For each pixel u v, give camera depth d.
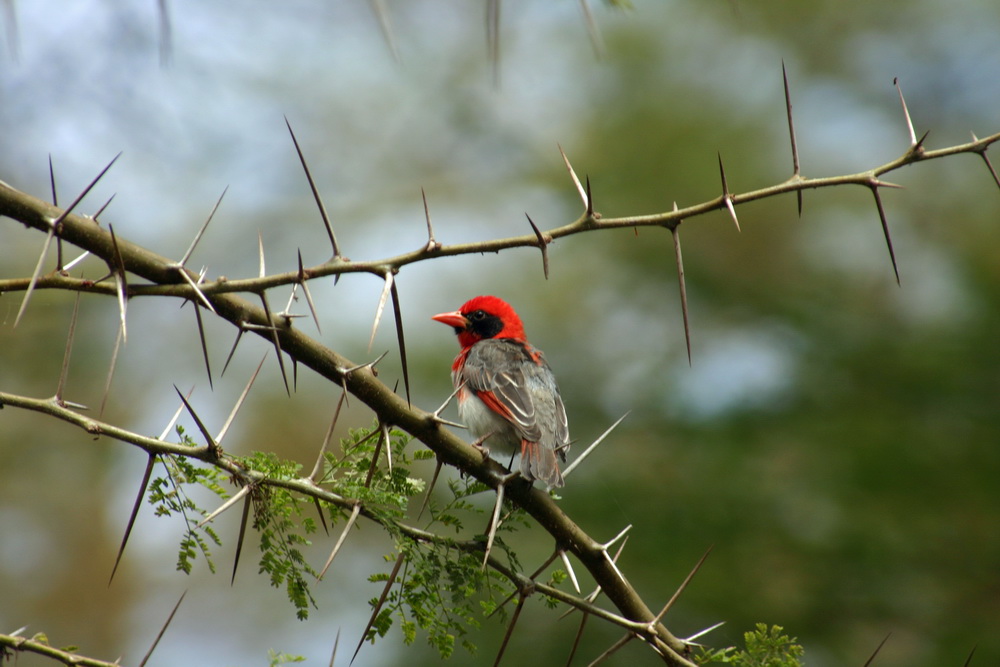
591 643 11.53
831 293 15.39
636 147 17.17
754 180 16.41
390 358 14.58
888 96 18.78
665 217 4.49
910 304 15.36
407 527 4.76
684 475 13.16
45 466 15.70
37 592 16.61
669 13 19.67
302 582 4.58
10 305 11.84
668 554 12.24
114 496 16.69
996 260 14.81
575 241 16.39
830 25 19.05
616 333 15.46
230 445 16.84
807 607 11.92
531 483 5.18
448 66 19.75
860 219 16.59
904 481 12.80
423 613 4.73
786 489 12.91
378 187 19.95
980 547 12.20
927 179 17.20
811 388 13.98
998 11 18.78
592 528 12.53
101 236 4.19
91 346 14.20
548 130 20.03
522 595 4.86
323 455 4.91
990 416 13.33
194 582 17.66
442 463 5.00
